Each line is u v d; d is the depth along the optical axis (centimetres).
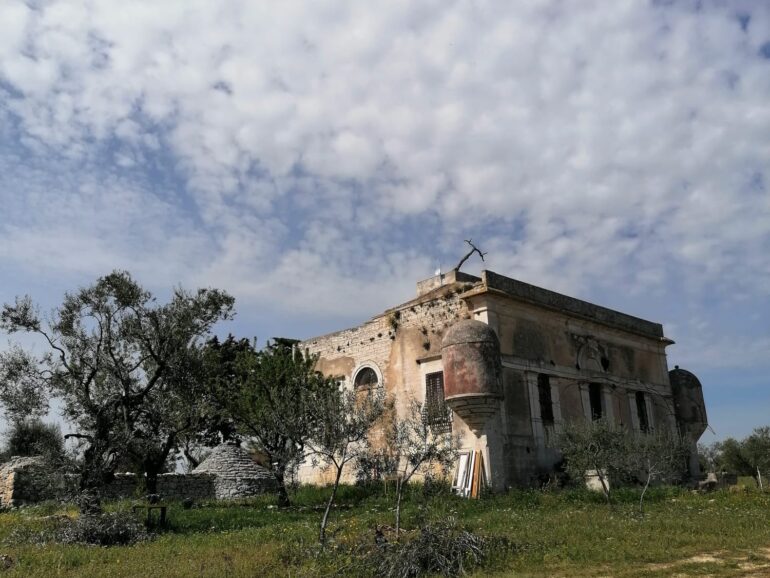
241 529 1777
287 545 1352
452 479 2453
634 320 3619
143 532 1662
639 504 2155
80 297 2103
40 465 2041
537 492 2356
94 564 1251
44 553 1362
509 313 2786
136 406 2155
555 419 2822
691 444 3494
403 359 2958
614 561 1176
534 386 2769
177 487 2833
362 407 1585
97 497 1928
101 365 2066
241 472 3097
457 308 2816
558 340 3011
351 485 2777
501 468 2458
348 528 1577
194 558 1280
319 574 1130
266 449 2483
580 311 3238
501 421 2547
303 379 2552
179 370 2236
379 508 2138
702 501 2277
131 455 2252
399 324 3020
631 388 3378
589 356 3175
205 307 2303
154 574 1118
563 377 2955
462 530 1309
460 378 2472
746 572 1073
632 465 2236
